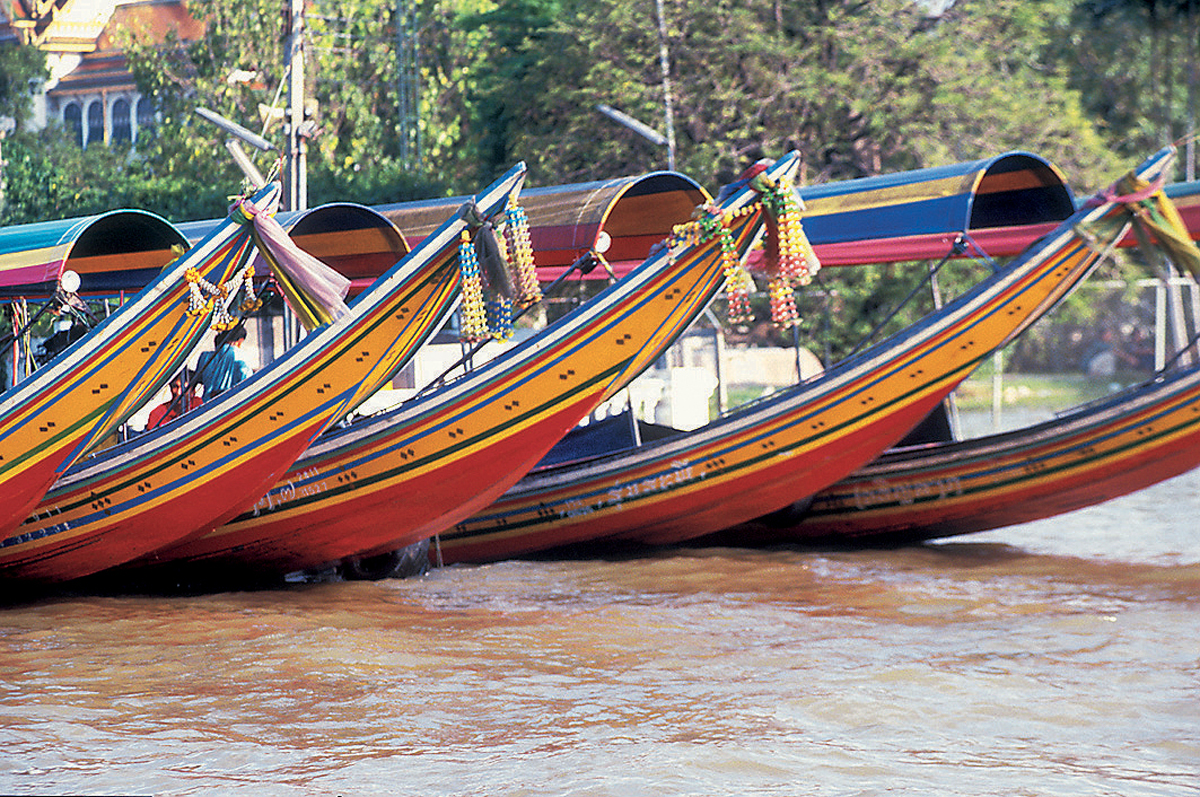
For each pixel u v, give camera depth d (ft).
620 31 174.40
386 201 194.29
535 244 67.67
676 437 75.20
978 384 243.40
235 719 44.29
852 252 85.87
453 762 39.47
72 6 270.26
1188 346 75.97
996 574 72.90
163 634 57.52
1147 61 216.13
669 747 40.65
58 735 42.45
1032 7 183.73
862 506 82.28
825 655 52.70
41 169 207.10
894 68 172.76
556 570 75.61
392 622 60.18
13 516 62.64
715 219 60.49
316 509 67.46
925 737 41.65
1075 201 77.61
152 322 59.72
